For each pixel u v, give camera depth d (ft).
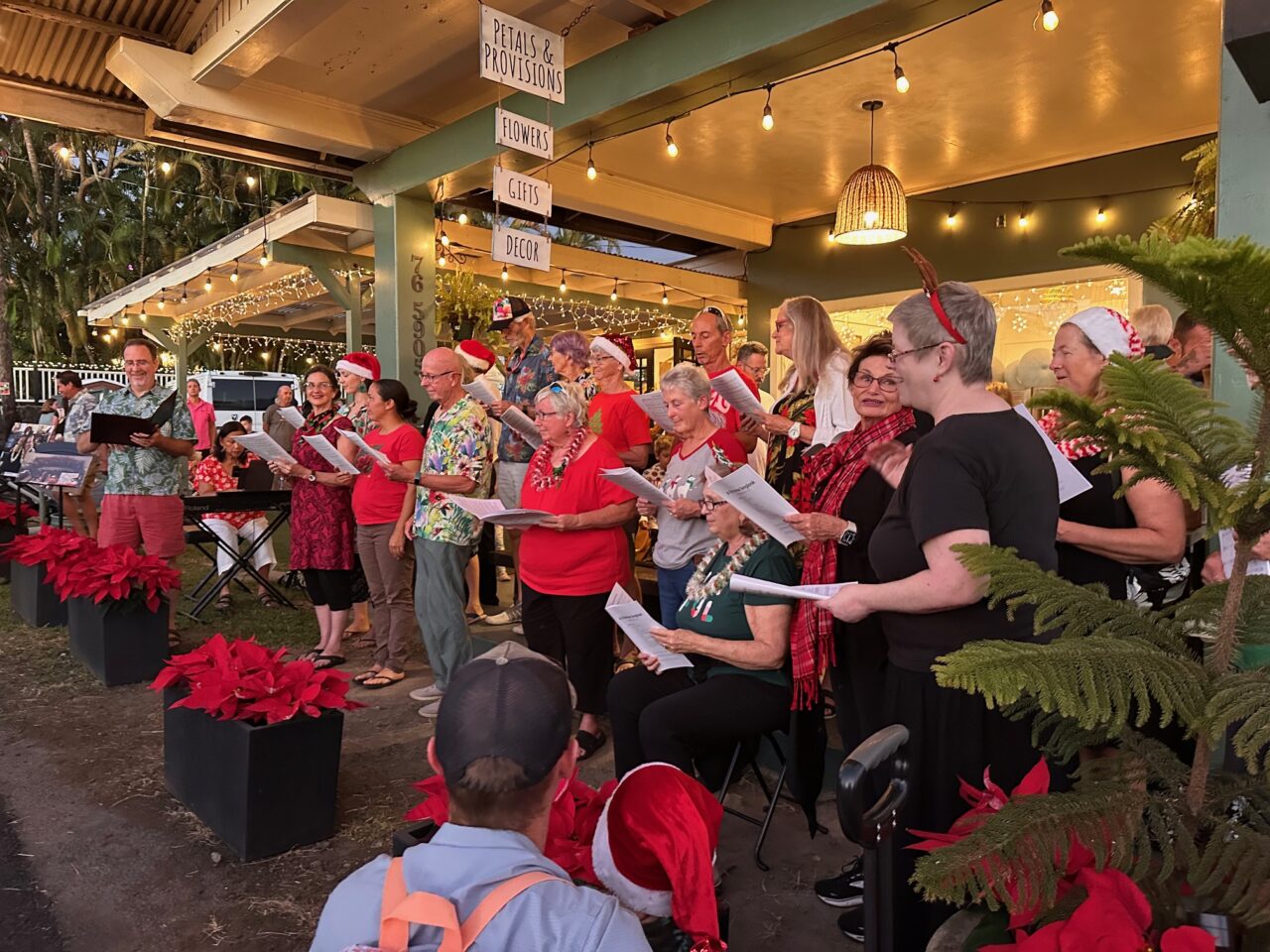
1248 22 6.87
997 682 3.66
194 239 79.10
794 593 6.31
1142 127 23.34
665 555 12.11
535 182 15.89
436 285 25.96
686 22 15.29
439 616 14.92
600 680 12.85
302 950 8.34
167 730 11.87
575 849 4.87
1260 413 3.91
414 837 5.99
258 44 16.93
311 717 10.39
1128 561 7.55
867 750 4.22
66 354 84.89
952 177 27.58
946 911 5.97
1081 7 16.93
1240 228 8.29
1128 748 4.52
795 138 24.07
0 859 10.05
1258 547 5.85
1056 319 26.55
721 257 35.04
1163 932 3.76
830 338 11.51
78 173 82.89
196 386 38.09
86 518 27.68
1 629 20.92
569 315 39.17
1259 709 3.70
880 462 8.52
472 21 17.20
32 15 18.13
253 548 22.72
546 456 12.75
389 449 15.94
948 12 12.95
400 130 22.11
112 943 8.45
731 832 10.71
